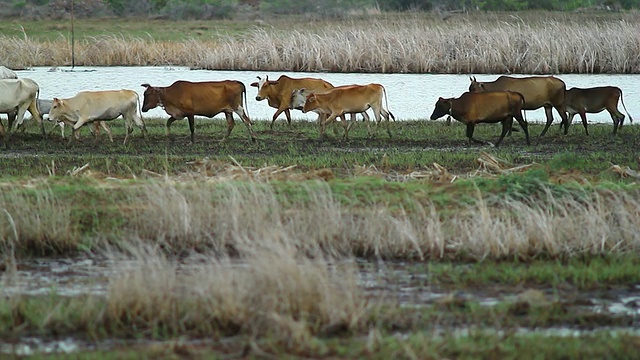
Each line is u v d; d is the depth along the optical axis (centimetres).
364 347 2855
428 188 4844
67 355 2828
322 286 3195
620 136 7594
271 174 5247
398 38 12962
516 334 3055
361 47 12794
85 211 4372
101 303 3278
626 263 3853
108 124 8169
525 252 3997
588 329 3144
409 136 7525
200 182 4778
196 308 3150
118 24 19175
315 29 16425
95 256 4025
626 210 4284
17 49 13900
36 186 4700
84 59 14062
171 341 2981
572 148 6931
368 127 7650
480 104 6912
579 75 12419
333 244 4066
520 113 6981
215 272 3369
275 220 4091
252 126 8144
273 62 12950
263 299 3131
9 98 7038
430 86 11319
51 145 6919
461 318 3200
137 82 11625
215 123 8362
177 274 3653
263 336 3027
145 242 4097
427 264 3931
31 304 3269
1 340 3009
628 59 12669
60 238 4097
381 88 7369
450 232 4162
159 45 14562
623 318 3216
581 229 4103
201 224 4153
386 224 4144
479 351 2841
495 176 5344
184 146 6925
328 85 8050
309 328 3050
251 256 3647
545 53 12538
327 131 7856
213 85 7006
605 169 5731
